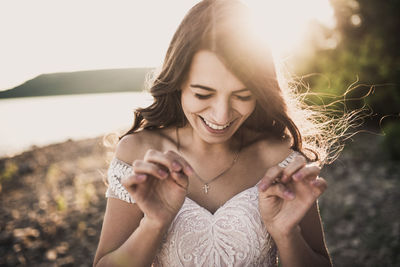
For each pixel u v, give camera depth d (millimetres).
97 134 13961
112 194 1604
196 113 1479
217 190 1727
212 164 1766
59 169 8930
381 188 5453
